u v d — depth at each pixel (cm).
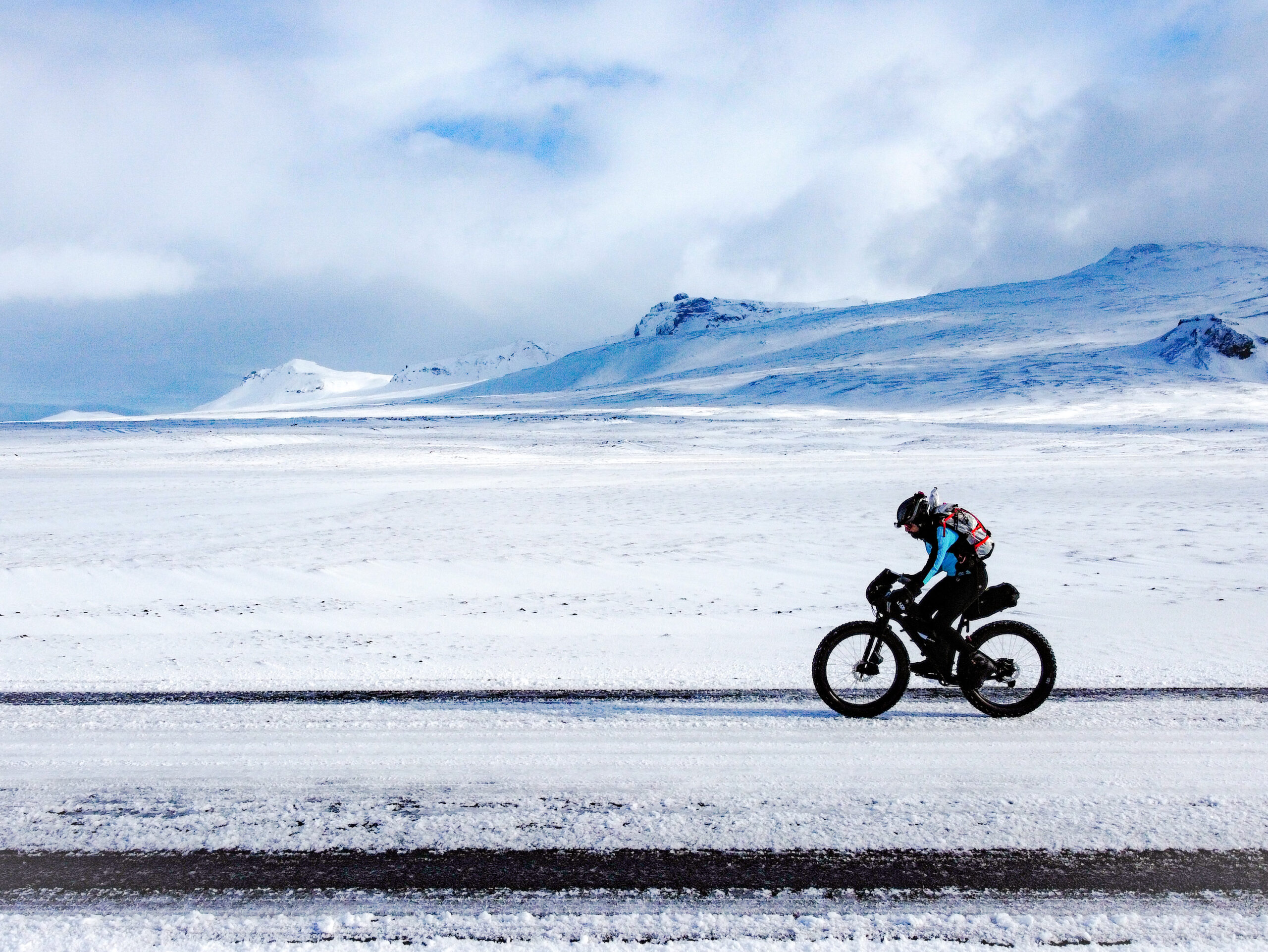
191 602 1071
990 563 1237
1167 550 1307
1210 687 632
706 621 917
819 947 319
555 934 329
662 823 424
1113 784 465
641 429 6238
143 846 407
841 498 2153
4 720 589
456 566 1310
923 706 610
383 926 337
